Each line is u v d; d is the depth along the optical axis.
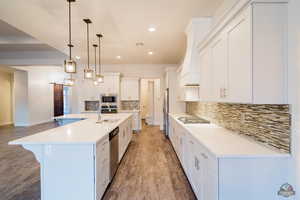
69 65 2.77
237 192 1.65
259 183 1.65
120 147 3.84
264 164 1.64
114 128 3.12
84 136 2.37
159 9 2.92
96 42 4.55
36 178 3.17
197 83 3.35
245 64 1.73
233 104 2.64
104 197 2.55
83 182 2.15
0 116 8.94
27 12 2.94
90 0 2.60
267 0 1.61
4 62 6.57
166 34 4.02
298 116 1.53
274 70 1.64
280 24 1.63
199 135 2.42
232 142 2.05
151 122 9.59
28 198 2.55
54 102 10.42
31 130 7.48
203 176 2.06
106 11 2.94
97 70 7.66
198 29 3.26
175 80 6.30
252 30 1.63
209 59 2.72
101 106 7.26
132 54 5.84
